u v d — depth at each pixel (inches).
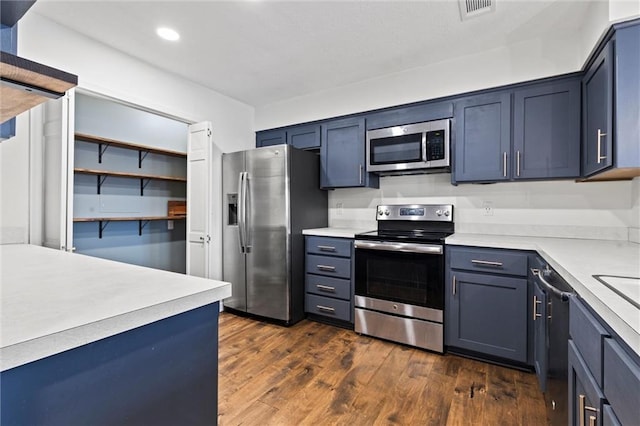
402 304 99.0
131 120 143.5
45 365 23.1
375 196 130.2
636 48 60.4
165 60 105.6
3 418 21.2
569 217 94.7
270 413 66.7
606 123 65.4
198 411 34.7
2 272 42.4
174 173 161.5
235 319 124.3
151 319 28.8
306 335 107.7
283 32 89.1
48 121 84.4
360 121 121.6
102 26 86.4
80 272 42.4
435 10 79.0
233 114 141.4
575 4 75.2
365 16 81.6
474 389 74.9
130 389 28.5
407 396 72.4
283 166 117.0
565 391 48.3
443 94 105.4
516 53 93.3
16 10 30.5
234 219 130.9
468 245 88.7
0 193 78.4
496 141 95.5
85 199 127.6
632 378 26.9
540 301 69.7
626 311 30.6
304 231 123.2
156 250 153.8
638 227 81.4
